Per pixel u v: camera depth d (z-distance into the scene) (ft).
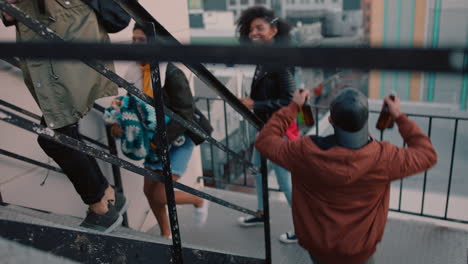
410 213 12.91
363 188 6.09
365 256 6.68
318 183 6.19
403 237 11.97
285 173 10.95
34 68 6.00
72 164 6.92
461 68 1.24
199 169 15.65
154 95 5.11
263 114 9.84
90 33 6.33
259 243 12.10
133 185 12.47
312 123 7.05
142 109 9.12
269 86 9.45
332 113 5.79
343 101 5.64
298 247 11.84
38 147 9.60
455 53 1.23
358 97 5.66
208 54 1.55
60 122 6.37
